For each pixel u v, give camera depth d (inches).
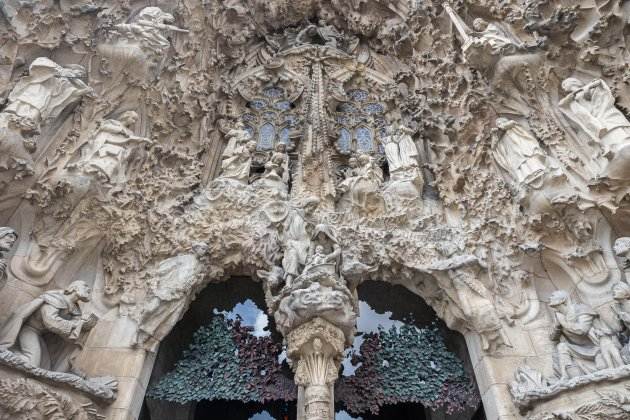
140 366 237.6
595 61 276.4
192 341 286.4
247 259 285.0
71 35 271.3
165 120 313.1
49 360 211.8
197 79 353.7
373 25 491.2
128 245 266.8
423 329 293.7
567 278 265.9
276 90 461.1
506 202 285.6
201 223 288.8
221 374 269.1
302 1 514.0
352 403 261.4
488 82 309.7
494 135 296.7
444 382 269.6
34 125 227.8
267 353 279.3
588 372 218.7
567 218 254.5
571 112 269.1
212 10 391.2
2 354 186.1
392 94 432.5
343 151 392.2
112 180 258.2
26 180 231.6
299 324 232.4
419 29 396.2
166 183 298.4
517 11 313.9
